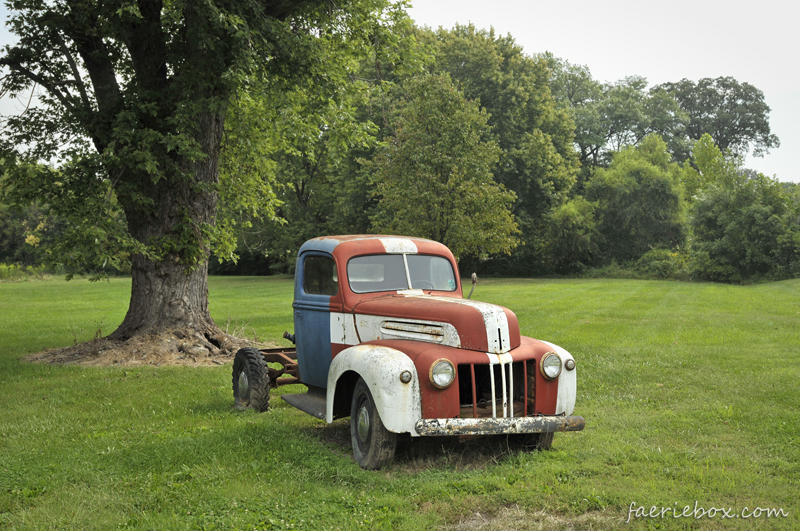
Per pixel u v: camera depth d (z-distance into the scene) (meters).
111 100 11.84
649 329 14.84
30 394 8.66
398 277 6.26
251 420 6.83
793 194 40.84
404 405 4.70
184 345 11.96
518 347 5.20
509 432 4.83
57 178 11.55
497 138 42.75
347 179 44.47
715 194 42.19
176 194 12.42
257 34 11.02
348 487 4.64
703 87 82.94
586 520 3.98
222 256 14.54
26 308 26.20
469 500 4.28
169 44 12.09
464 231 28.77
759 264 39.59
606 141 72.44
